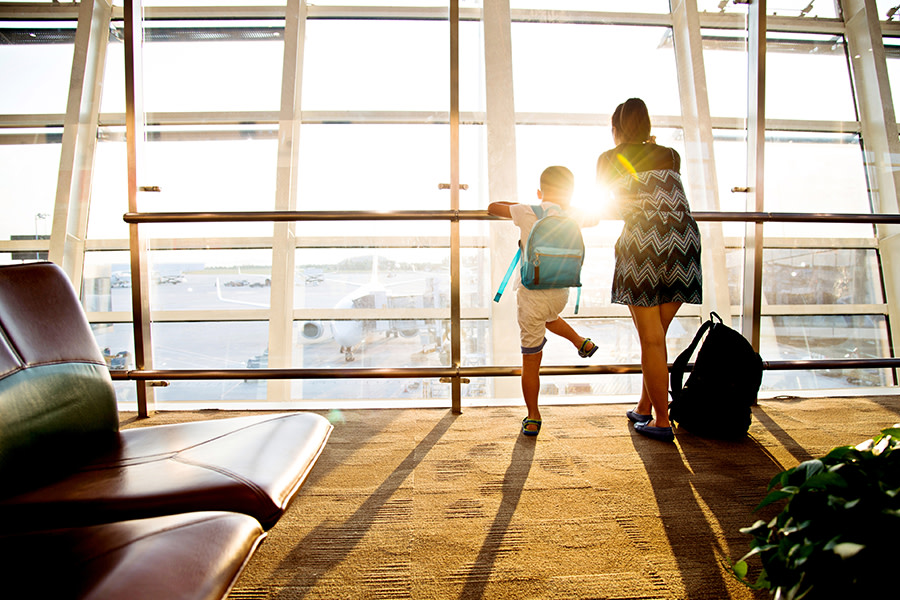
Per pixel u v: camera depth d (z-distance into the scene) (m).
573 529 1.33
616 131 2.05
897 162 3.66
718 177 3.51
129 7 2.28
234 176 3.50
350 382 3.24
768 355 3.69
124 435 1.04
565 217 1.94
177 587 0.48
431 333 3.41
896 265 3.66
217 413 2.46
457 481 1.62
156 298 3.33
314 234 3.38
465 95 3.48
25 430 0.85
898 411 2.38
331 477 1.65
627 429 2.12
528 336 2.02
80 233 3.45
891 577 0.53
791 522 0.64
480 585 1.10
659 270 1.87
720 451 1.87
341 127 3.57
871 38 3.65
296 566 1.17
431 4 3.62
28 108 3.50
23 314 0.93
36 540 0.59
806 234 3.66
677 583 1.11
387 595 1.07
